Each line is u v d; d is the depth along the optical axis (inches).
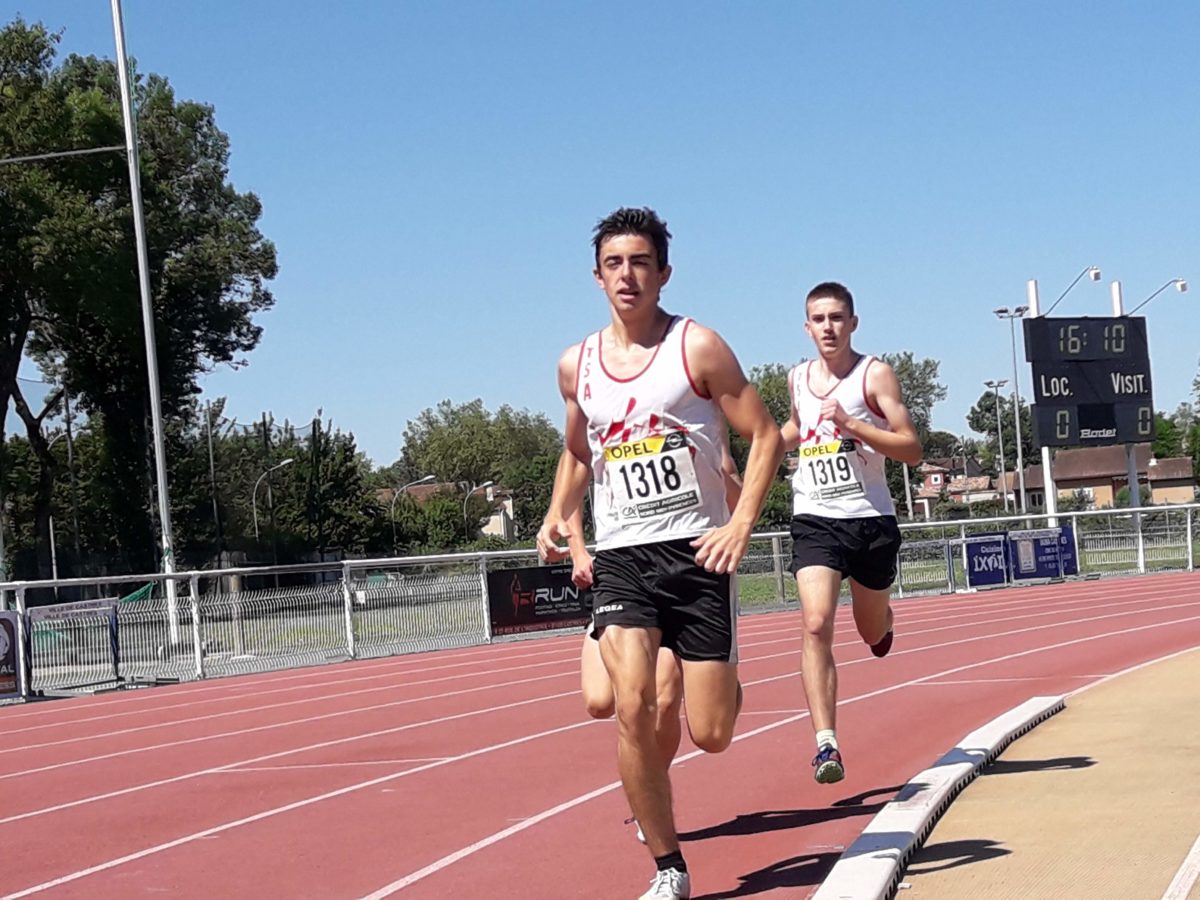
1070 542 1288.1
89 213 1657.2
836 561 269.6
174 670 795.4
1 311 1765.5
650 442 193.5
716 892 218.5
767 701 483.8
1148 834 237.8
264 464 2486.5
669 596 194.7
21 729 580.4
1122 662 558.9
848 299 276.1
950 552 1240.2
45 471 1875.0
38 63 1760.6
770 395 3804.1
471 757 394.0
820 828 262.1
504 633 973.2
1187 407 5231.3
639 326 196.4
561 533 213.8
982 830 248.1
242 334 2066.9
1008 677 520.4
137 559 1998.0
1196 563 1350.9
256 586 855.1
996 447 5497.1
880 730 391.9
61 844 302.8
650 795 194.4
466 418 5118.1
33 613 723.4
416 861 259.0
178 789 373.4
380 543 2758.4
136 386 1956.2
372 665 827.4
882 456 279.0
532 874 241.9
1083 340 1337.4
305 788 358.6
